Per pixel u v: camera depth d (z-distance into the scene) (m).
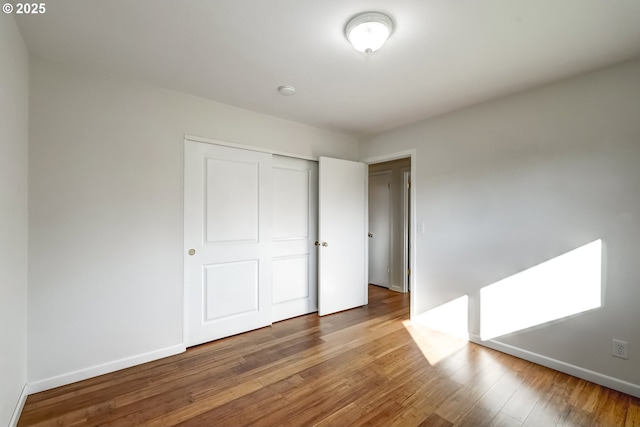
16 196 1.68
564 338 2.25
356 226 3.88
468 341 2.81
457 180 2.93
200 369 2.27
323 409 1.81
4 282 1.49
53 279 2.01
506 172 2.58
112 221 2.24
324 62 2.07
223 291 2.87
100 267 2.19
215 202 2.81
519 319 2.49
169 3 1.49
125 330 2.29
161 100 2.48
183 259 2.59
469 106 2.84
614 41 1.79
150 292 2.41
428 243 3.17
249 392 1.98
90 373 2.14
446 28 1.68
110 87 2.25
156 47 1.89
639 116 1.95
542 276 2.36
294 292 3.50
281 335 2.94
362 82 2.37
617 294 2.02
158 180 2.46
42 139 1.98
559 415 1.76
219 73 2.24
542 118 2.38
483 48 1.88
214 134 2.77
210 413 1.77
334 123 3.41
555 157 2.30
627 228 1.99
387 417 1.74
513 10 1.53
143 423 1.69
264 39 1.81
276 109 2.97
